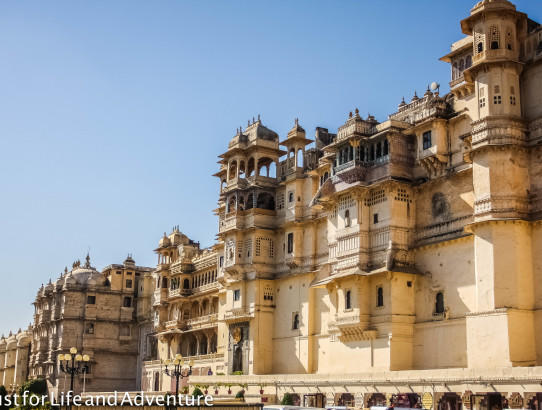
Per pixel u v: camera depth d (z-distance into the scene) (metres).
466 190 58.47
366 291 63.69
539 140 52.12
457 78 60.91
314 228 78.12
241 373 81.12
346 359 65.62
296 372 76.75
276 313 82.12
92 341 136.62
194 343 108.12
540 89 52.91
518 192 52.06
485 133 53.09
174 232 122.38
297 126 83.00
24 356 160.88
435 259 60.56
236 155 87.44
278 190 85.00
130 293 141.50
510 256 50.72
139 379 132.88
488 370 46.38
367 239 64.75
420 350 60.31
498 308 49.97
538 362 49.28
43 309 146.75
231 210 87.81
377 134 64.75
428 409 45.53
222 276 91.50
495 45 54.06
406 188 63.62
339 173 67.31
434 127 61.06
